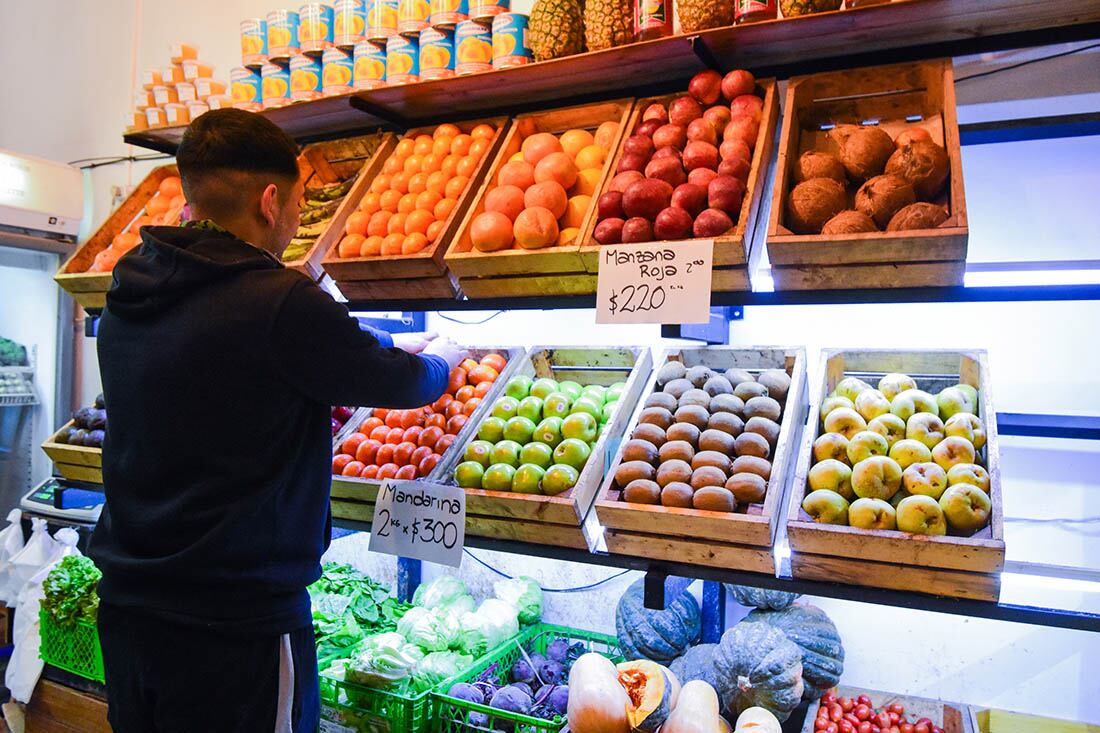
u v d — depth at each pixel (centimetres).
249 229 152
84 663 244
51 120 400
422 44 214
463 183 198
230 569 137
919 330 208
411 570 271
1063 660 191
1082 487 192
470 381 219
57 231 374
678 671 192
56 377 379
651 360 211
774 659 171
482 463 183
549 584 251
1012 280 167
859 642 210
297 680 146
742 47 176
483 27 206
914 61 172
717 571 159
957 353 177
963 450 151
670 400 183
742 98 176
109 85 379
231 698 138
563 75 194
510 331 267
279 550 143
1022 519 197
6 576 313
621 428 185
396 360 151
